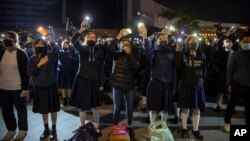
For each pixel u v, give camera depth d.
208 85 9.38
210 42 9.55
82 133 4.84
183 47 5.88
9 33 5.43
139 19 27.02
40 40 5.37
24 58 5.49
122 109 7.80
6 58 5.45
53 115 5.68
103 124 6.65
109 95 9.45
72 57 8.20
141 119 7.03
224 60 7.50
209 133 6.07
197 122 5.79
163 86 5.78
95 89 5.59
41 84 5.42
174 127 6.43
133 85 5.78
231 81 5.97
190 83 5.55
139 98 8.77
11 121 5.76
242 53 5.84
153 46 5.96
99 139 5.65
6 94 5.52
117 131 5.05
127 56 5.70
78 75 5.61
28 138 5.71
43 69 5.41
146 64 6.99
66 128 6.29
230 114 6.08
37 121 6.81
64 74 8.16
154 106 5.85
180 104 5.67
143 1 29.44
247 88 5.90
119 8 23.94
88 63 5.53
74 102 5.61
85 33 5.57
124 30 5.75
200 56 5.67
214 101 8.97
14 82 5.47
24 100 5.70
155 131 5.11
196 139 5.71
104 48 7.70
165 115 6.04
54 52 5.59
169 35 6.38
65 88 8.23
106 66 9.63
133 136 5.41
